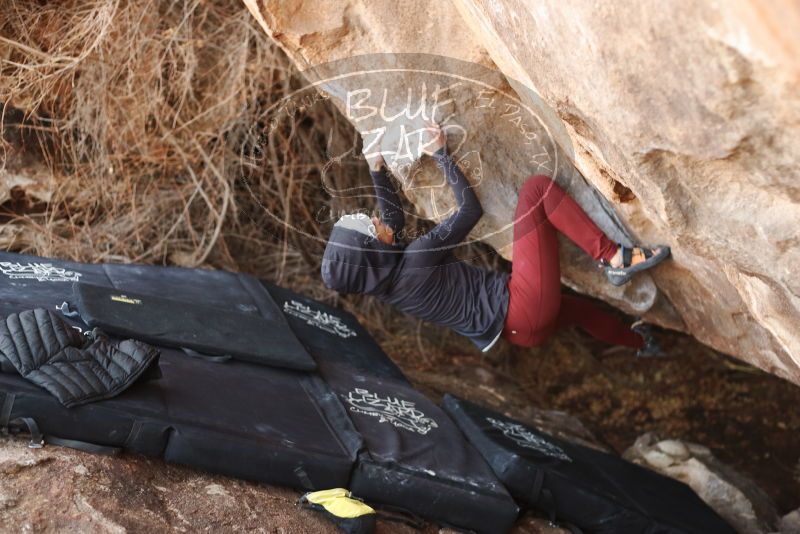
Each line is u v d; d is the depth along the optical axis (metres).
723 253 2.35
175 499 2.70
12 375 2.66
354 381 3.72
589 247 3.44
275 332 3.71
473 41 2.84
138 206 5.05
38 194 4.74
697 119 1.86
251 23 4.62
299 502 2.89
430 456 3.25
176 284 3.98
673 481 4.17
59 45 4.41
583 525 3.50
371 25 2.91
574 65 2.06
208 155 5.05
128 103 4.66
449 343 5.87
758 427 5.47
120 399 2.73
